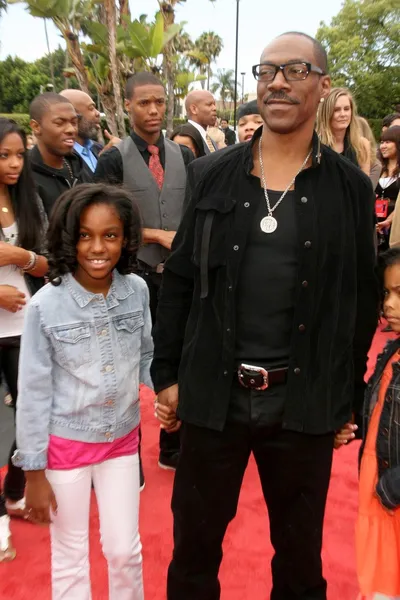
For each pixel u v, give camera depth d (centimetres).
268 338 176
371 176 512
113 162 319
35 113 311
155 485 335
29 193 271
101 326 192
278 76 167
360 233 183
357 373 203
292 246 172
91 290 193
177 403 202
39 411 185
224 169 183
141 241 199
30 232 268
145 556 273
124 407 199
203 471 191
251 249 175
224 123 1734
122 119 1395
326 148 183
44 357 186
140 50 1295
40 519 188
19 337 266
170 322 201
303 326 172
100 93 1526
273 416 178
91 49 1477
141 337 210
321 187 175
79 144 502
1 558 265
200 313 186
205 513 195
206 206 179
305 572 198
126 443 204
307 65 167
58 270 188
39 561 267
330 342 178
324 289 175
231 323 176
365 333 198
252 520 301
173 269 197
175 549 204
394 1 3300
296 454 183
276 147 177
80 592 202
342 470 354
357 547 204
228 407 181
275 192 174
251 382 176
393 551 198
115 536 199
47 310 185
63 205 184
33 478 185
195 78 1780
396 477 189
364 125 510
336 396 182
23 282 271
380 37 3441
